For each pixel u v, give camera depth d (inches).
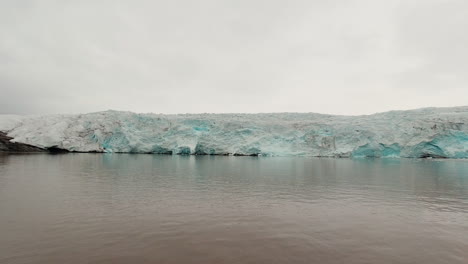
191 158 1893.5
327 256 303.0
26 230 375.2
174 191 668.1
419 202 565.9
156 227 394.6
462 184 796.6
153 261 286.8
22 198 567.5
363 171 1133.7
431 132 2034.9
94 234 362.0
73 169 1089.4
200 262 285.7
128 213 466.0
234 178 902.4
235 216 456.1
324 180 871.1
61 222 411.2
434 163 1568.7
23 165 1212.5
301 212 485.7
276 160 1781.5
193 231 379.2
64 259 289.0
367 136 2158.0
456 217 458.6
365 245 335.0
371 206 532.1
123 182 793.6
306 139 2324.1
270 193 655.8
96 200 559.2
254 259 293.7
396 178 920.9
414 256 305.3
